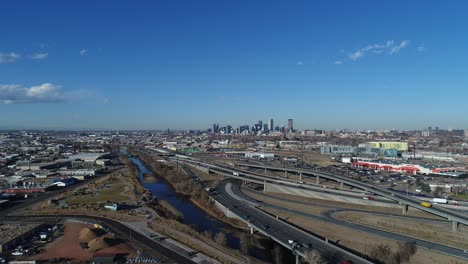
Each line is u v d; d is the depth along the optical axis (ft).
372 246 546.26
